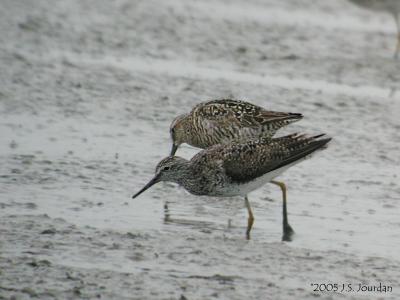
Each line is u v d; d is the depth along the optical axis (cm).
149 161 1552
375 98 2070
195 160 1290
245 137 1482
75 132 1678
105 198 1346
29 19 2561
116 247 1118
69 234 1153
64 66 2134
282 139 1286
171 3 2997
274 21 2870
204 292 986
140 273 1034
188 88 2036
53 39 2395
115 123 1759
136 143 1650
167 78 2112
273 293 997
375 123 1870
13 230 1151
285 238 1225
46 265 1029
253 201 1394
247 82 2133
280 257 1129
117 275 1020
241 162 1267
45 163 1480
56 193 1345
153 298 958
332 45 2628
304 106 1958
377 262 1132
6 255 1058
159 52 2377
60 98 1883
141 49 2388
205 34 2609
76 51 2300
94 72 2106
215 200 1390
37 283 973
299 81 2186
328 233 1255
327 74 2284
